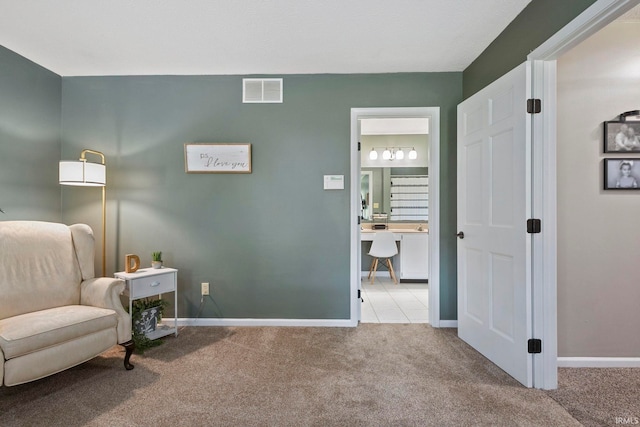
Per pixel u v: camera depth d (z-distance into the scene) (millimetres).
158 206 2926
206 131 2922
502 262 2062
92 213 2951
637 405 1687
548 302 1839
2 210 2414
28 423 1546
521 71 1873
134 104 2920
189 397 1765
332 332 2740
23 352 1615
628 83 2102
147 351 2355
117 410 1649
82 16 2021
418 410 1647
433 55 2576
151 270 2609
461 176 2545
